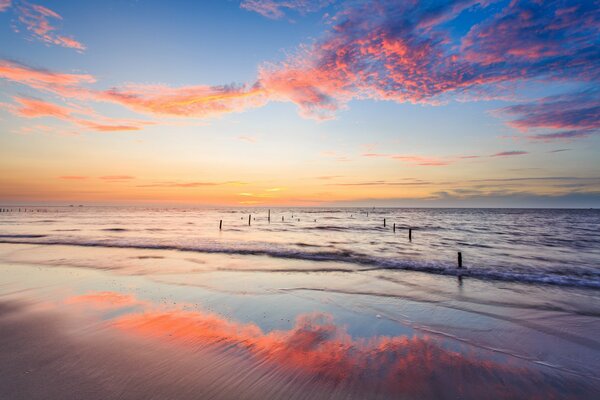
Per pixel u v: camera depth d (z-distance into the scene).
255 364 5.50
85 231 34.84
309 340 6.68
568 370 5.62
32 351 5.75
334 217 94.12
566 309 9.35
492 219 84.00
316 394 4.64
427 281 12.95
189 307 8.80
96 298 9.52
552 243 29.11
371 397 4.62
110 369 5.12
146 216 85.81
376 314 8.62
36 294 9.87
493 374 5.42
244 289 11.01
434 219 82.56
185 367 5.28
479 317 8.52
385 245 27.00
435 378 5.23
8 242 23.42
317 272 14.37
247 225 54.16
